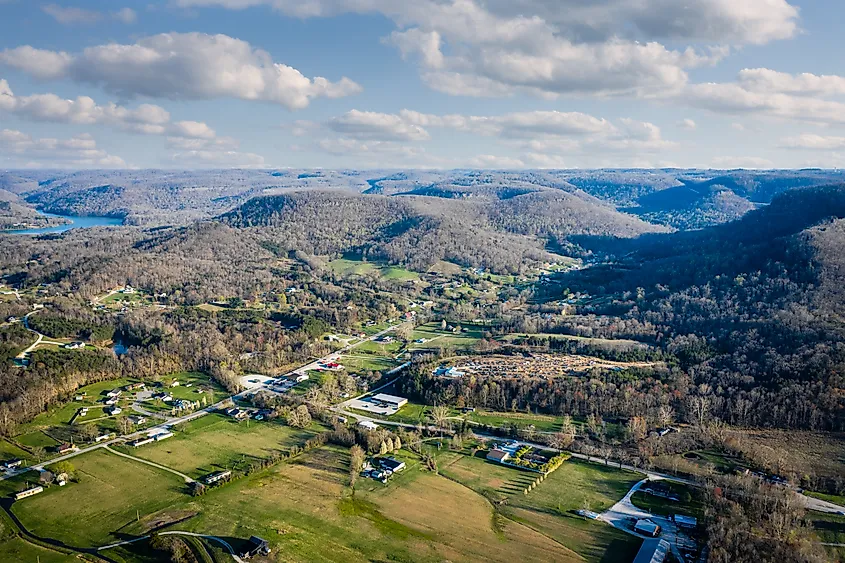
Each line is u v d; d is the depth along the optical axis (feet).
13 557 500.74
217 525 547.90
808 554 470.80
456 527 548.31
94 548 513.86
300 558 497.87
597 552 507.71
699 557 495.00
